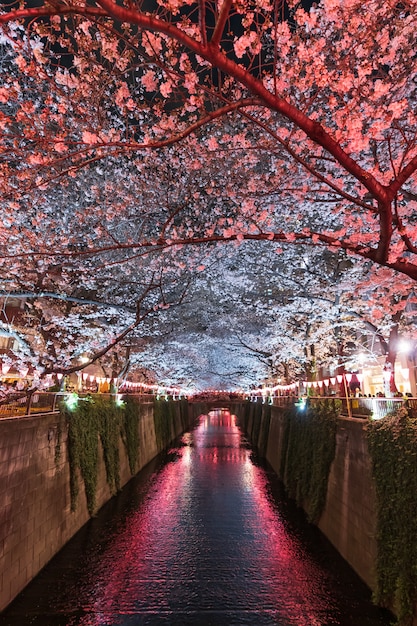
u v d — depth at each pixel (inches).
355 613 400.8
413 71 362.0
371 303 502.9
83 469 636.7
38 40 289.7
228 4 157.6
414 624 326.0
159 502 796.6
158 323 1101.1
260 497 839.1
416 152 322.7
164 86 250.2
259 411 1720.0
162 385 1717.5
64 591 442.3
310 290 839.7
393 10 310.8
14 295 620.1
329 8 280.5
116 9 153.2
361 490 470.0
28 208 616.4
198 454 1440.7
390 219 233.6
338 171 553.0
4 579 388.2
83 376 783.7
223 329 1385.3
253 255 908.0
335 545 554.3
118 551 554.3
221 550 563.8
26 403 477.1
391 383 629.3
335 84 289.9
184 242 314.5
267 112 442.0
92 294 887.7
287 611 409.4
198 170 647.1
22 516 429.1
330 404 634.2
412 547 337.1
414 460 343.6
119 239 775.1
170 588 455.2
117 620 394.0
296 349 1064.8
